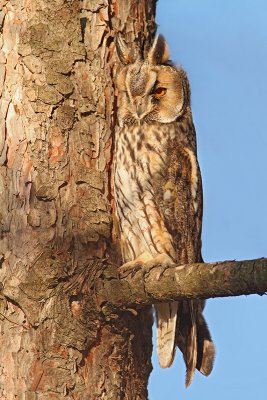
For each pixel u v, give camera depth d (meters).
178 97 10.09
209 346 9.02
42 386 7.30
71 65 8.23
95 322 7.52
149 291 7.12
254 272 6.25
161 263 9.30
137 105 9.66
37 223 7.72
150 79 9.78
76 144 8.14
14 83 8.05
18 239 7.69
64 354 7.40
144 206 9.48
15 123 7.97
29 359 7.37
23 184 7.84
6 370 7.40
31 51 8.09
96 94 8.45
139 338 8.16
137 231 9.30
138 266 8.49
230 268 6.43
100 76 8.56
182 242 9.77
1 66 8.10
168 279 6.93
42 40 8.14
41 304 7.42
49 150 7.95
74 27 8.31
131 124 9.69
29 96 8.00
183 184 9.79
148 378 8.41
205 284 6.65
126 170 9.05
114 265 7.86
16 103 8.01
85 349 7.48
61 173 7.95
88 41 8.56
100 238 8.04
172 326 9.05
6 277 7.58
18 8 8.21
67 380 7.37
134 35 9.32
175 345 9.07
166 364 9.03
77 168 8.06
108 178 8.52
